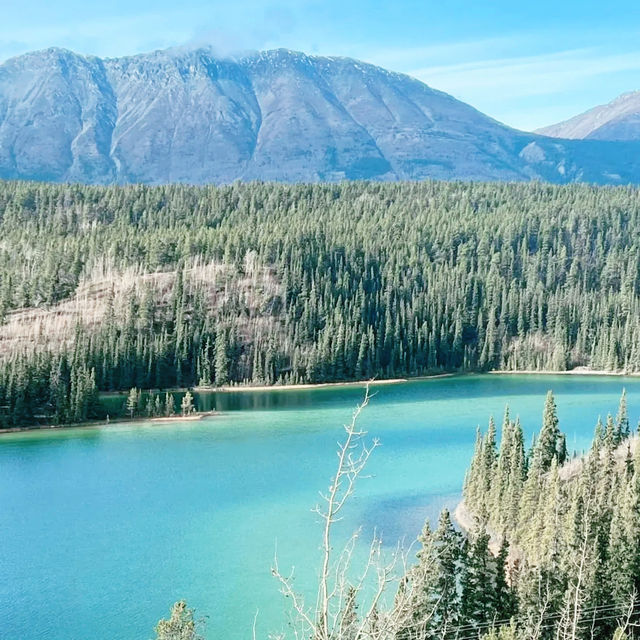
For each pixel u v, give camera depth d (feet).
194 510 374.84
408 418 623.77
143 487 420.36
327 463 469.57
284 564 298.97
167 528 347.77
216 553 313.32
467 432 561.02
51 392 628.69
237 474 445.78
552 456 377.71
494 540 335.06
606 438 380.78
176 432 581.12
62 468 467.93
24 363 622.54
